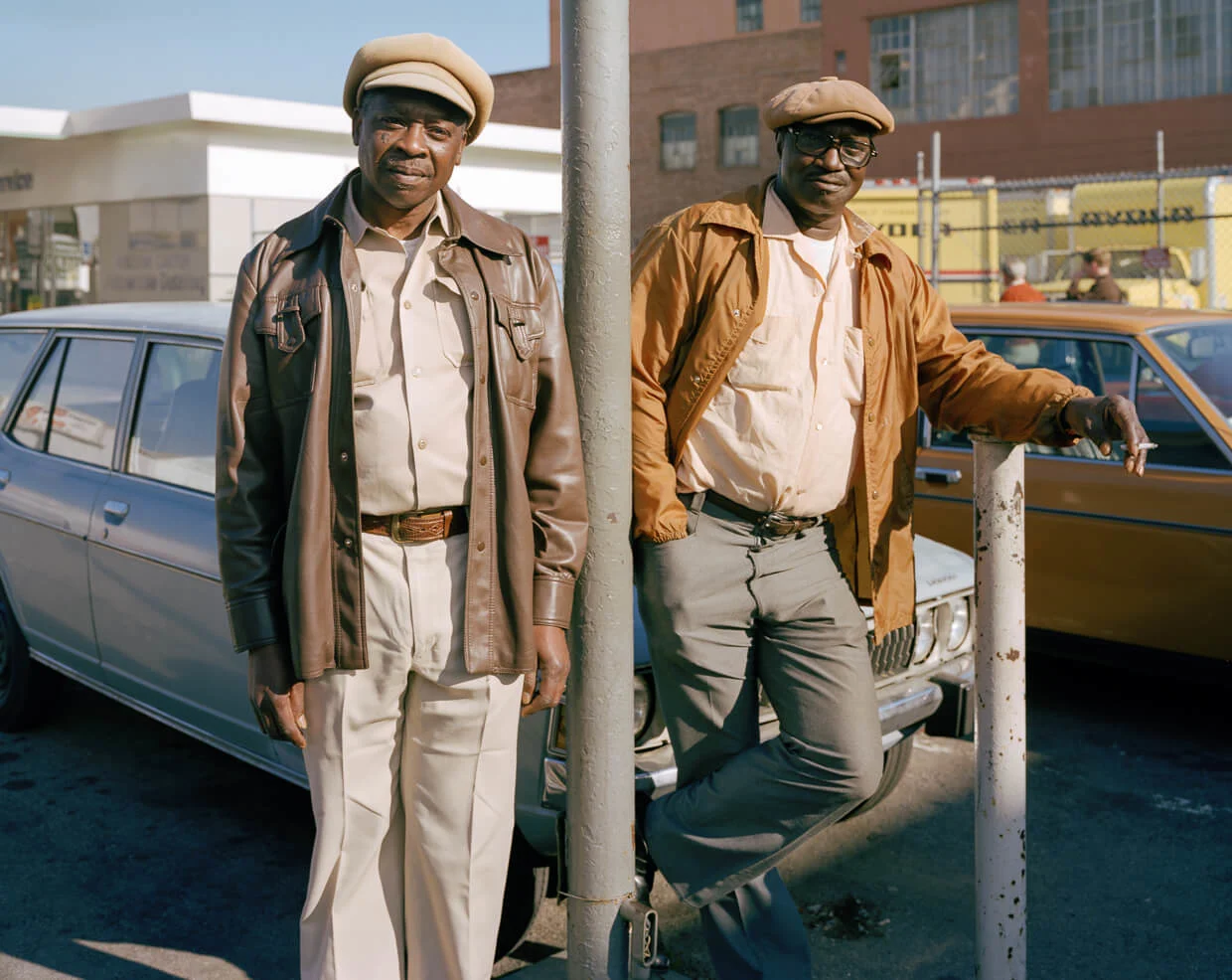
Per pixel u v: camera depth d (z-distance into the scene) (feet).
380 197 6.97
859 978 10.41
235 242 59.47
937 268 41.78
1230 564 14.76
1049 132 77.92
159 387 13.60
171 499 12.76
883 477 8.98
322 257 7.02
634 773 8.76
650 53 98.12
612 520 7.82
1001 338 17.88
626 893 8.08
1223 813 13.64
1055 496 16.33
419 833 7.49
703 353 8.61
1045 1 77.15
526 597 7.26
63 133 63.87
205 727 12.42
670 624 8.79
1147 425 16.07
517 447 7.27
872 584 9.05
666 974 10.00
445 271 7.07
